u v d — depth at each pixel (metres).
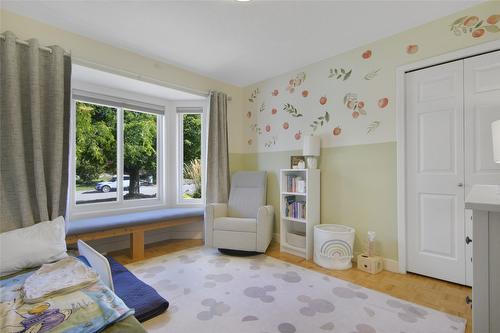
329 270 2.46
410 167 2.36
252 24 2.28
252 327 1.57
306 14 2.12
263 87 3.65
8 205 2.00
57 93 2.16
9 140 1.99
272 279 2.25
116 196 3.27
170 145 3.72
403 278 2.26
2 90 1.98
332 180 2.88
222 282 2.19
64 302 1.23
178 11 2.09
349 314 1.70
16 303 1.24
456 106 2.12
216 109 3.49
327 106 2.94
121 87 3.13
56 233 1.97
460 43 2.08
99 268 1.66
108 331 1.07
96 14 2.13
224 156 3.57
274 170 3.51
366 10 2.07
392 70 2.44
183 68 3.24
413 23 2.26
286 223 3.11
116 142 3.29
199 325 1.58
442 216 2.20
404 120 2.37
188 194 3.84
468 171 2.07
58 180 2.16
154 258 2.80
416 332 1.51
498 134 1.22
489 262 0.85
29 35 2.17
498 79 1.95
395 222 2.42
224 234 2.88
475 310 0.87
